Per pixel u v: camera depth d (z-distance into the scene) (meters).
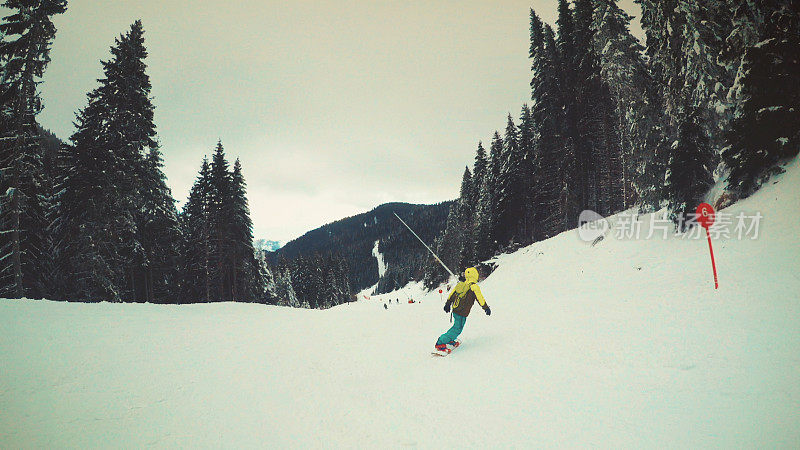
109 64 25.20
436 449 3.12
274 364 6.34
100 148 23.64
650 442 2.72
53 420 4.20
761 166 11.57
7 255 19.73
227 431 3.91
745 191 11.97
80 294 23.44
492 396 3.98
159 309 11.35
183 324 9.48
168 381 5.54
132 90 25.48
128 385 5.34
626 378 3.83
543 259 21.45
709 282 6.97
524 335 6.00
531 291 13.51
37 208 22.64
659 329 5.02
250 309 12.88
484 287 22.69
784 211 9.54
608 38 24.44
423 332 7.70
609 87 25.27
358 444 3.38
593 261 16.20
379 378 5.15
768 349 3.80
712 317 5.07
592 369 4.20
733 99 12.16
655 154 18.48
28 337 7.03
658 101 19.25
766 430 2.58
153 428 4.04
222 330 9.12
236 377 5.71
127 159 24.89
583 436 2.95
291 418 4.13
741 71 11.55
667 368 3.86
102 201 23.23
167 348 7.25
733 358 3.77
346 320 10.15
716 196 12.93
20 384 5.12
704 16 14.90
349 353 6.66
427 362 5.54
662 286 7.80
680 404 3.16
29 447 3.59
